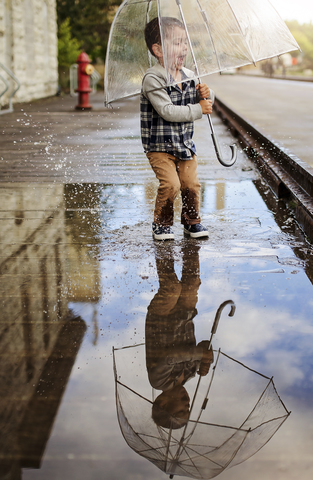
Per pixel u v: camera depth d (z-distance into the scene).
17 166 4.99
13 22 12.27
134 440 1.25
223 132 7.61
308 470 1.15
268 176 4.22
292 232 2.96
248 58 2.51
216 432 1.28
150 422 1.31
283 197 3.75
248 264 2.45
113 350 1.68
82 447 1.23
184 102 2.67
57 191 4.00
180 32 2.40
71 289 2.18
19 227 3.10
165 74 2.46
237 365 1.57
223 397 1.42
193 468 1.16
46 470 1.16
